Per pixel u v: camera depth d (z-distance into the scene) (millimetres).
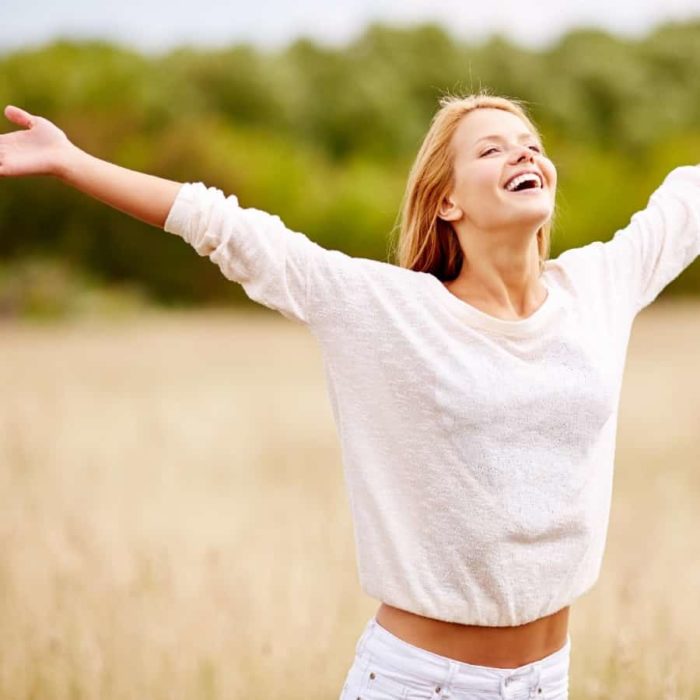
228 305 93438
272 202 96250
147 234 92375
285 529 13508
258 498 16641
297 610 9531
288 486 17656
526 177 5234
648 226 5977
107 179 5098
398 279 5223
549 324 5199
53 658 8594
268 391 34250
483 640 5125
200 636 9008
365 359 5160
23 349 51438
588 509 5160
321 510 14227
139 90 107500
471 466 4984
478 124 5430
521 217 5176
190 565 11391
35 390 31359
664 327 63656
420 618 5152
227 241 5098
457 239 5574
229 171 95938
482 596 5043
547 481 5043
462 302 5148
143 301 90750
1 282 83250
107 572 10742
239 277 5215
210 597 9820
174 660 8570
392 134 113688
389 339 5125
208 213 5109
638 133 117188
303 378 39344
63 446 20594
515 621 5082
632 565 11281
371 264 5277
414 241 5641
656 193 6223
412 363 5074
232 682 8234
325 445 22797
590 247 5855
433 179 5508
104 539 12672
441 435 5020
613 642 8555
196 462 20312
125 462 19516
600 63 119875
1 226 91375
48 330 69750
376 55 119625
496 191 5238
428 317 5129
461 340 5109
